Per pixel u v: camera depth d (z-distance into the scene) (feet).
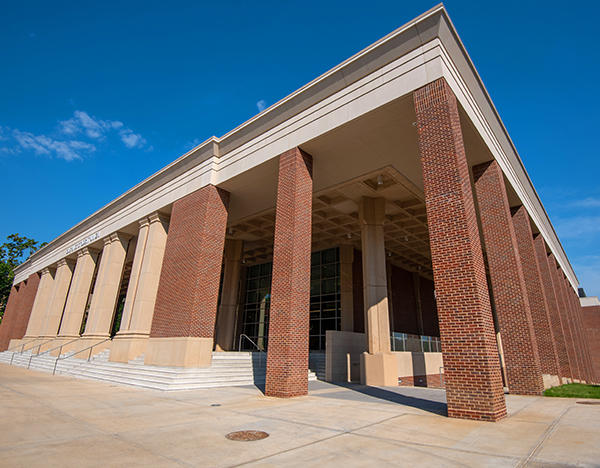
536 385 43.96
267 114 56.54
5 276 178.09
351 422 26.00
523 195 65.16
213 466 16.71
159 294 65.16
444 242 33.47
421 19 40.34
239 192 67.51
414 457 17.85
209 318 58.49
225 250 101.96
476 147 49.70
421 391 48.19
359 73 46.62
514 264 47.98
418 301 120.26
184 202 68.49
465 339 29.94
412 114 44.68
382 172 58.90
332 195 72.23
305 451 18.93
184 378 47.96
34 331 118.21
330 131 48.29
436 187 35.50
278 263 47.42
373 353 60.70
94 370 62.18
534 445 19.54
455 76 42.50
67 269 115.34
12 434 21.48
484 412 27.17
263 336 105.91
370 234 68.74
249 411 30.63
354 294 93.40
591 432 22.17
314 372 67.97
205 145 66.13
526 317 46.14
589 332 161.58
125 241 90.27
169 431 23.24
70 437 21.30
